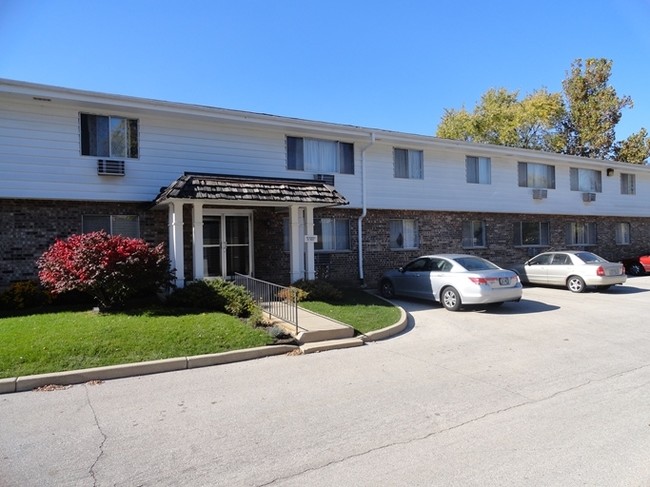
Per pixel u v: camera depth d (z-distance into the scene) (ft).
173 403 17.79
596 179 81.15
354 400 17.75
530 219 72.33
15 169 38.24
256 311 32.45
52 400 18.35
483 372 21.36
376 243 57.16
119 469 12.48
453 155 63.41
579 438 13.94
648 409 16.31
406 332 31.04
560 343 27.22
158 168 43.70
